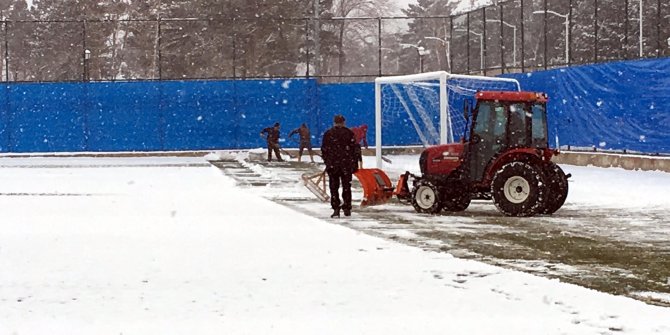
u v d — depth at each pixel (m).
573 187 25.95
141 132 47.66
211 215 18.59
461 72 45.09
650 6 53.09
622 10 55.22
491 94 20.06
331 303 9.46
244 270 11.48
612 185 26.25
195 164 40.62
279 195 24.56
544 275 11.48
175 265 11.91
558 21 65.25
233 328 8.38
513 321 8.57
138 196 23.67
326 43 73.06
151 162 42.56
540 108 20.47
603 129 33.47
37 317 8.91
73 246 13.82
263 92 47.88
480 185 19.89
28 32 83.12
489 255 13.27
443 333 8.12
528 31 75.12
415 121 46.97
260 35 67.38
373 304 9.40
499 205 19.33
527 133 19.97
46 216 18.58
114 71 83.00
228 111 47.88
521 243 14.65
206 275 11.14
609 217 18.83
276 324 8.52
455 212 20.36
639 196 23.20
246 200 22.23
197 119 47.78
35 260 12.41
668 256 13.16
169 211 19.52
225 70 67.31
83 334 8.20
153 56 78.31
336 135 18.97
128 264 12.02
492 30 74.00
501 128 19.95
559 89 36.38
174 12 70.69
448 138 39.38
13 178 31.47
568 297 9.71
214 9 67.25
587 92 34.41
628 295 10.13
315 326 8.42
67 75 80.56
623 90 32.22
